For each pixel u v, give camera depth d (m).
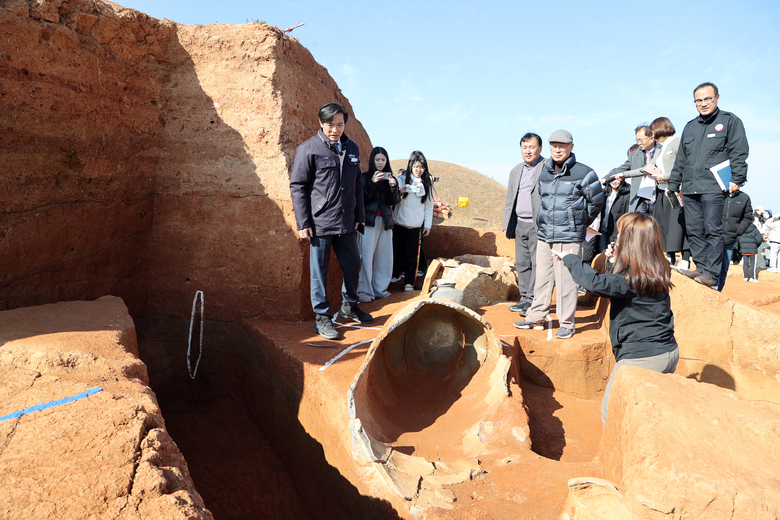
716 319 5.01
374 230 6.57
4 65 3.73
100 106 4.79
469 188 22.52
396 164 26.12
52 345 2.95
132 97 5.30
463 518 2.66
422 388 4.56
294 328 5.39
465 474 3.05
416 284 8.14
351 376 4.08
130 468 1.91
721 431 2.12
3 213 3.85
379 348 4.40
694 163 5.14
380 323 5.66
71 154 4.45
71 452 1.97
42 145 4.14
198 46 5.70
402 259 7.99
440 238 9.84
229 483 4.41
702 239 5.31
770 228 13.93
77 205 4.58
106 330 3.40
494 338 4.18
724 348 4.97
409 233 7.40
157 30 5.43
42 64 4.07
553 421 4.87
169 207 5.76
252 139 5.65
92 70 4.63
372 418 3.67
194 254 5.75
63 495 1.75
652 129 6.14
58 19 4.21
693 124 5.21
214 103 5.72
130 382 2.70
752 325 4.82
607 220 7.01
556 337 5.61
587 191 5.06
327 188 4.76
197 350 5.82
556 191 5.22
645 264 3.26
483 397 4.12
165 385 5.80
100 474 1.86
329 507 3.71
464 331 4.86
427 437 3.77
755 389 4.81
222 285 5.73
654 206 6.36
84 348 2.97
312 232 4.83
